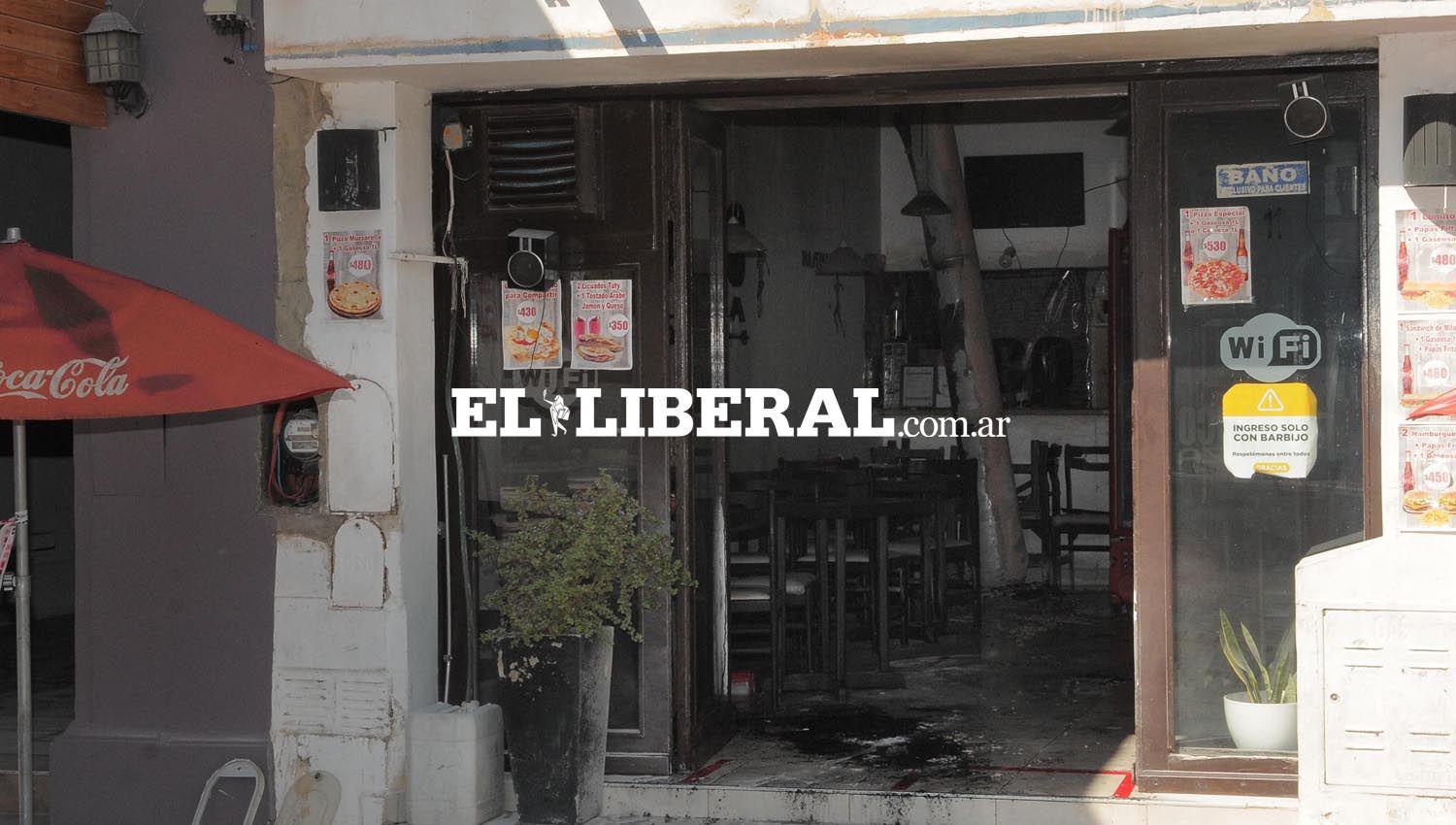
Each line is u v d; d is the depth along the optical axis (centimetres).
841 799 566
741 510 759
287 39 561
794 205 1159
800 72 568
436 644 606
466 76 571
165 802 594
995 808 553
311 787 577
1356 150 538
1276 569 549
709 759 625
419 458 596
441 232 609
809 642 790
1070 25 504
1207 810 538
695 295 616
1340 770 482
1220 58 542
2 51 552
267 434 594
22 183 1088
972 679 802
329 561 584
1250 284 548
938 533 910
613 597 594
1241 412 550
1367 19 486
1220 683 555
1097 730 672
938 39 514
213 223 593
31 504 1088
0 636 1030
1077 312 1403
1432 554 474
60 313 429
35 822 616
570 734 557
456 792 565
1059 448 1170
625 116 593
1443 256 509
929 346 1389
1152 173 552
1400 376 513
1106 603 1065
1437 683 473
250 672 592
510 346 607
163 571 599
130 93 594
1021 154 1415
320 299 584
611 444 599
